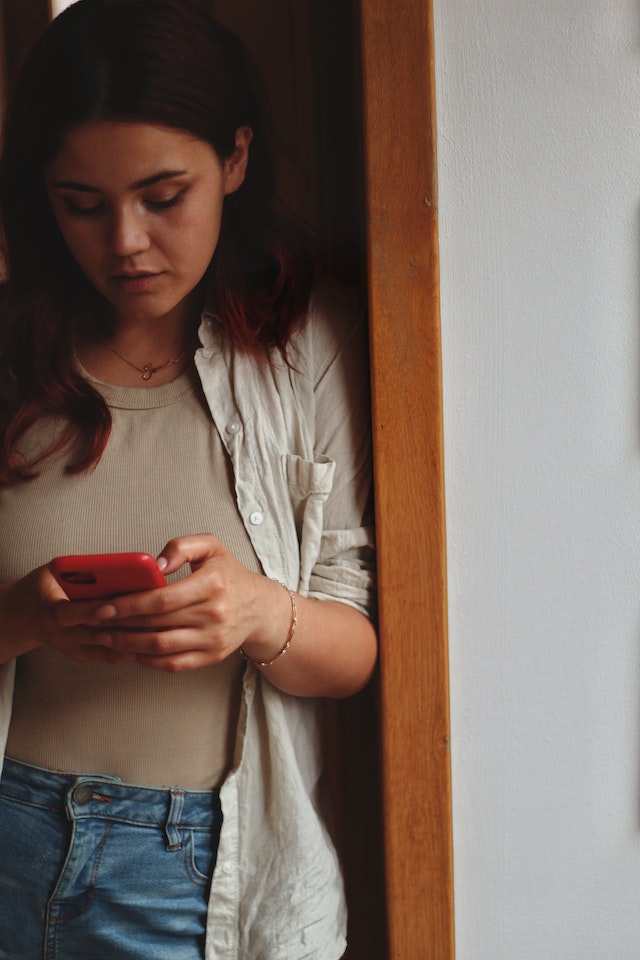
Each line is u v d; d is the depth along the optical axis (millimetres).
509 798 1248
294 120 1469
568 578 1209
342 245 1464
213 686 1136
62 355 1170
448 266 1159
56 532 1121
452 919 1245
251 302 1167
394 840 1228
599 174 1146
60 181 1067
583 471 1191
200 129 1057
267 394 1161
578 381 1177
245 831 1156
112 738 1125
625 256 1158
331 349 1194
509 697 1228
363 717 1457
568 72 1132
